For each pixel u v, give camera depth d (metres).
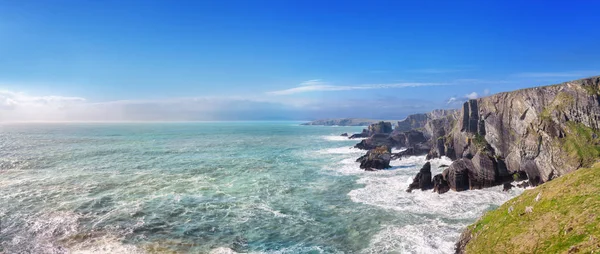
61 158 89.44
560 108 52.69
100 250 31.20
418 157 91.50
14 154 96.00
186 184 58.56
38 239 33.53
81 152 103.31
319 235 35.38
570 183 25.22
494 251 23.59
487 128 71.94
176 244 32.88
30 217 39.81
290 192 53.38
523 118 61.34
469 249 26.80
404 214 41.34
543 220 23.12
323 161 88.19
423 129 139.12
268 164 82.56
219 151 111.19
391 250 31.12
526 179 54.09
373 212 42.44
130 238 34.09
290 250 31.83
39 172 68.75
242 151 111.75
